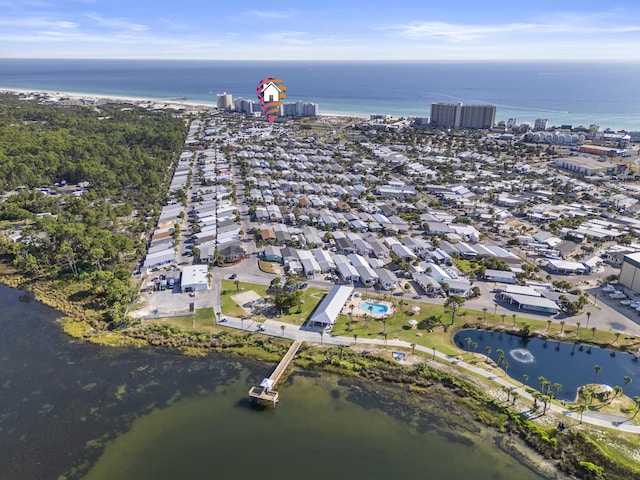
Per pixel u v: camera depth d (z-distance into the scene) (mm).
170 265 165500
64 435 92688
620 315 136500
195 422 95875
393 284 151750
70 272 161875
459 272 165125
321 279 157625
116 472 83688
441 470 84562
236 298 143875
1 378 110125
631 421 95688
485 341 125812
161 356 118188
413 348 119625
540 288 150875
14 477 83000
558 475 83938
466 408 100625
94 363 115625
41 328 131250
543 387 106438
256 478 82188
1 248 183125
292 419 96938
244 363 115188
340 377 110125
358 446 89938
